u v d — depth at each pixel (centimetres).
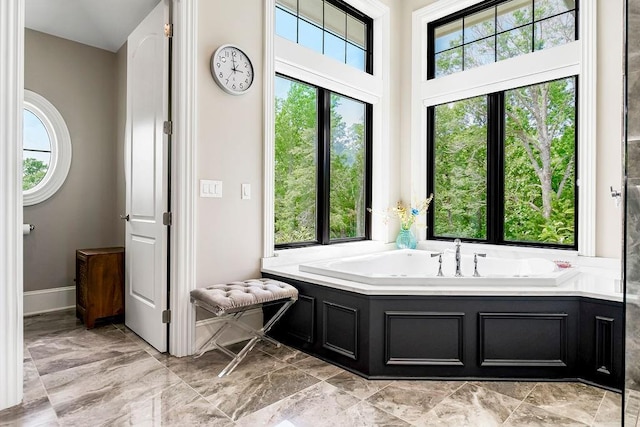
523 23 346
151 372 230
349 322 238
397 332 228
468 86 374
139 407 190
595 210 296
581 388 215
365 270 332
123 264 333
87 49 385
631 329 125
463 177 389
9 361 189
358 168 409
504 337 225
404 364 226
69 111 373
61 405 191
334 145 384
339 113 388
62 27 349
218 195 272
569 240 323
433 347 227
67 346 273
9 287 189
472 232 383
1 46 185
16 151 192
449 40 399
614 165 287
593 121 295
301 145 356
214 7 268
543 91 335
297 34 345
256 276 296
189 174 255
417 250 382
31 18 333
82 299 329
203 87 263
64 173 369
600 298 214
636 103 121
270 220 304
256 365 244
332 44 377
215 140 270
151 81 275
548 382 222
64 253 373
